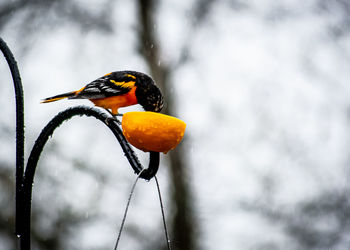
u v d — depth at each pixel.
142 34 14.26
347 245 12.53
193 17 14.12
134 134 2.74
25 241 3.38
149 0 14.35
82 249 12.22
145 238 12.88
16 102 3.46
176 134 2.73
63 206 12.25
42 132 3.45
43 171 12.21
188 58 13.83
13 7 13.01
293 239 12.78
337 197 12.83
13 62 3.50
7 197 11.81
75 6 13.62
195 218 13.22
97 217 12.38
